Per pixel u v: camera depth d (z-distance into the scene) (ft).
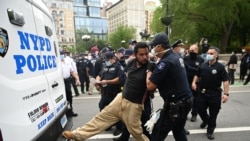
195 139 13.88
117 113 11.00
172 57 9.06
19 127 5.82
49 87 8.27
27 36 6.96
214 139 13.84
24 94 6.26
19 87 6.06
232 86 33.40
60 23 297.53
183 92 9.12
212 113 13.94
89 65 30.63
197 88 14.98
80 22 342.44
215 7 79.10
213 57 13.55
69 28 308.81
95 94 29.27
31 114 6.52
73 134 10.37
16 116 5.78
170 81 9.05
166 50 9.14
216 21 82.84
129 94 10.58
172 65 8.88
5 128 5.32
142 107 10.70
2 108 5.31
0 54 5.49
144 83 10.34
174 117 9.00
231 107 21.08
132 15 342.23
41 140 6.93
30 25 7.29
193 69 16.07
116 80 14.30
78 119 18.34
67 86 18.30
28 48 6.93
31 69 6.97
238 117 18.10
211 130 13.92
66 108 10.20
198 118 17.88
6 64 5.66
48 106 7.86
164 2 92.63
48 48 8.87
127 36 227.81
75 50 218.38
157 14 99.30
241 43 102.27
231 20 82.53
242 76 39.22
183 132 9.87
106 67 14.76
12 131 5.54
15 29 6.27
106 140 13.84
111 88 14.57
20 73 6.25
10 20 6.03
